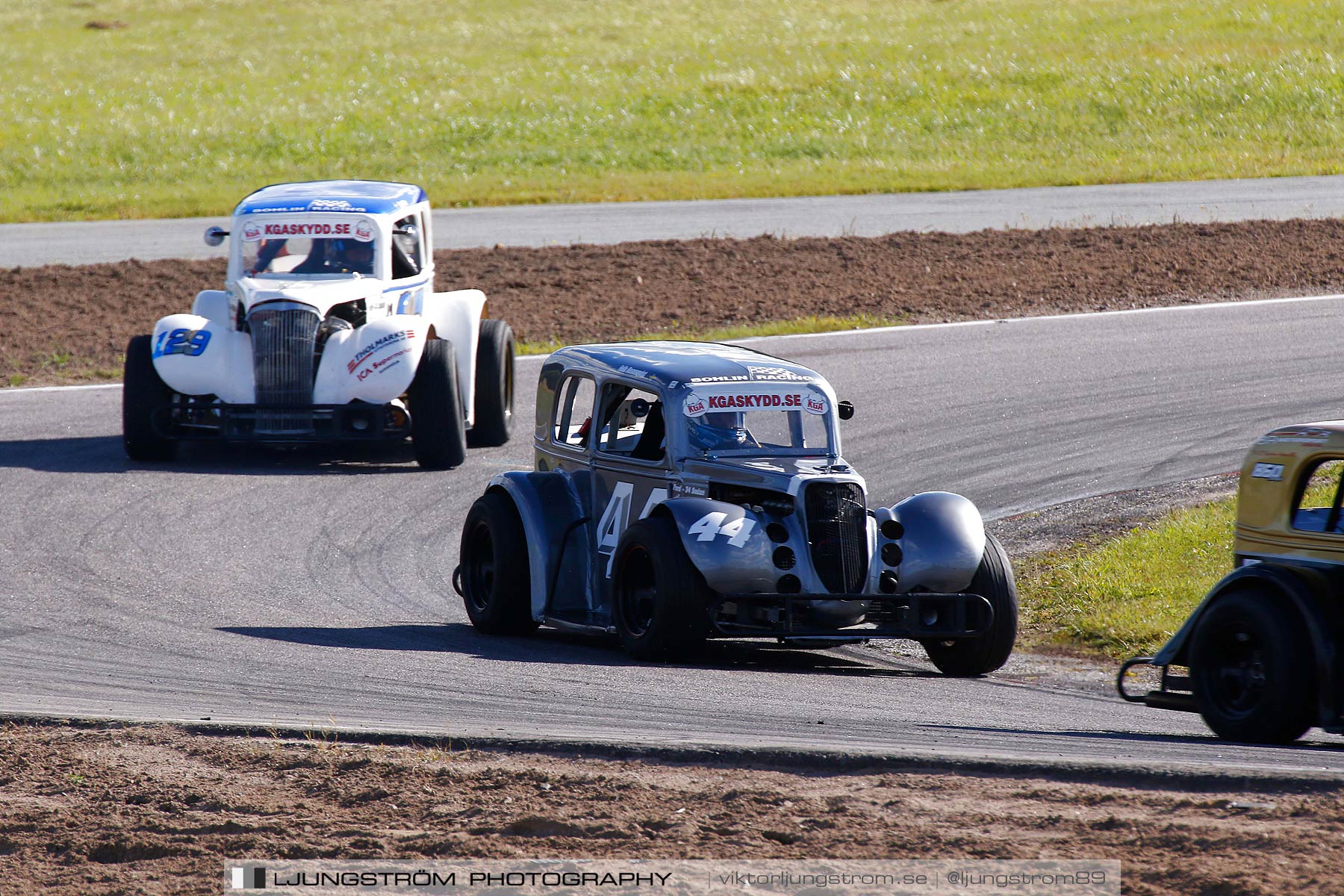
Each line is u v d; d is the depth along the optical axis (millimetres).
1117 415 62875
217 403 56250
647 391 35469
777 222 114875
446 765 22812
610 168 147500
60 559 45062
